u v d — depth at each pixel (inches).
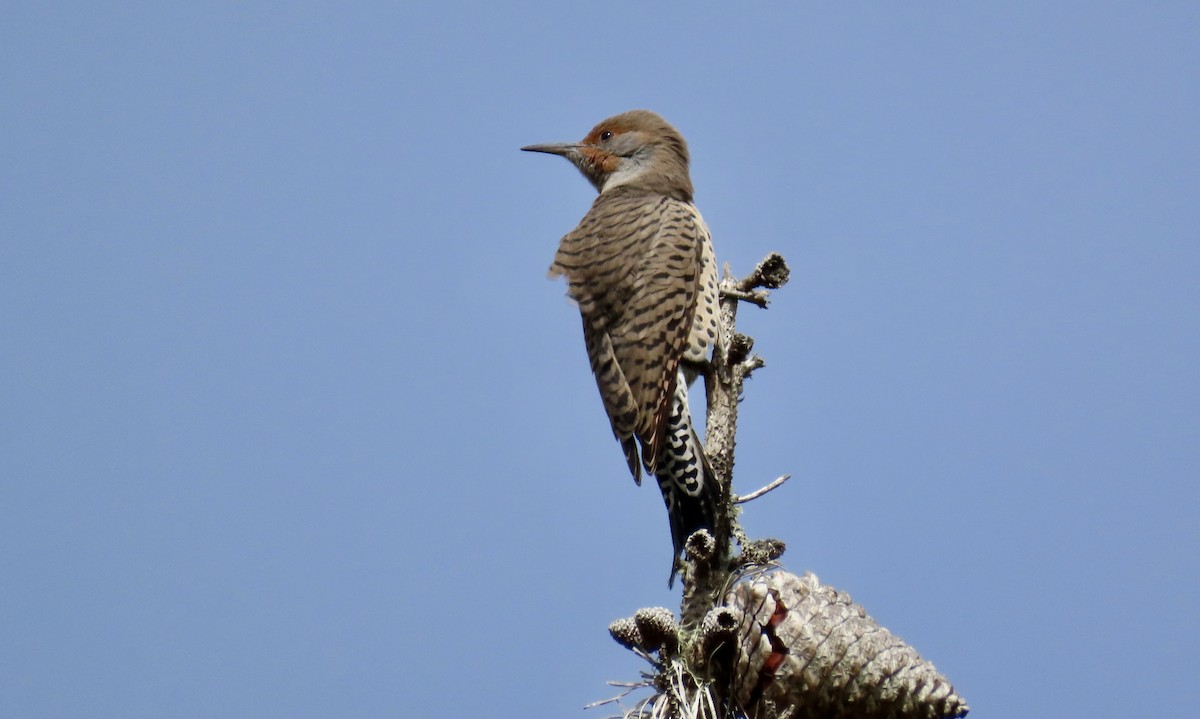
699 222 518.0
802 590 304.5
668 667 296.2
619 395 474.3
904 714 292.0
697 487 451.8
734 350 381.7
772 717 291.9
